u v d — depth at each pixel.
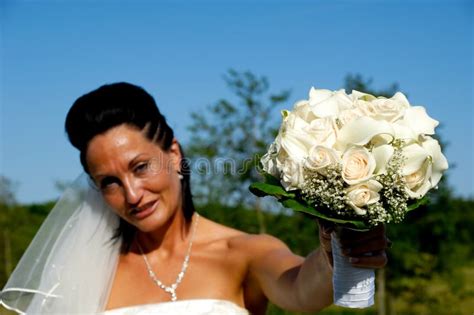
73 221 3.32
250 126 8.80
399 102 2.07
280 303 2.78
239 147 8.73
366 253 2.08
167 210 2.98
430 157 1.96
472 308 10.32
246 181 8.62
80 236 3.25
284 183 2.04
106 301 3.17
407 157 1.94
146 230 2.98
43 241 3.31
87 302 3.13
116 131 2.82
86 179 3.41
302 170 1.95
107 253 3.24
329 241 2.18
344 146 1.96
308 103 2.09
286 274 2.71
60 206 3.38
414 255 10.01
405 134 1.96
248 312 3.08
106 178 2.88
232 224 8.71
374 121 1.93
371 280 2.13
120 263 3.30
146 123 2.88
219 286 3.07
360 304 2.11
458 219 10.19
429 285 10.28
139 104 2.87
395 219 1.99
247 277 3.08
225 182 8.66
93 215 3.30
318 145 1.94
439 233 9.86
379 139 1.96
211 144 8.70
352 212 1.96
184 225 3.28
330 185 1.94
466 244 10.66
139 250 3.29
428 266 10.16
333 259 2.16
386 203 1.97
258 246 3.07
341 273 2.11
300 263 2.72
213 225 3.34
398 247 9.96
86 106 2.82
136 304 3.12
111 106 2.81
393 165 1.90
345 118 2.01
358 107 2.04
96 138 2.82
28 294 3.29
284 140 2.00
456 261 10.24
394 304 10.76
